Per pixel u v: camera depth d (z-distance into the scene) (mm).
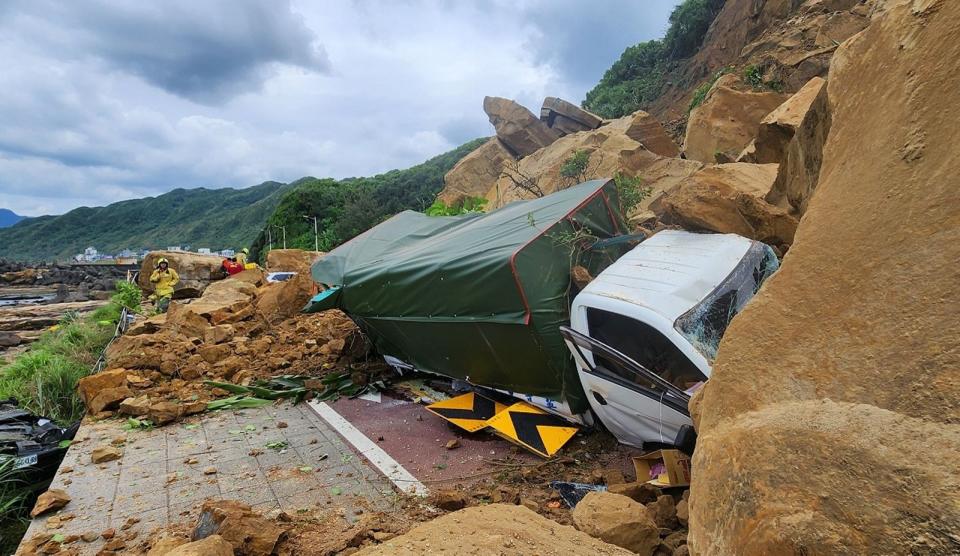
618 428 5176
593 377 5078
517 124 33250
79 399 8617
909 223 1756
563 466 5258
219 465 5566
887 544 1156
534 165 23109
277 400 7652
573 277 5719
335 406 7379
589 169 16844
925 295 1558
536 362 5777
